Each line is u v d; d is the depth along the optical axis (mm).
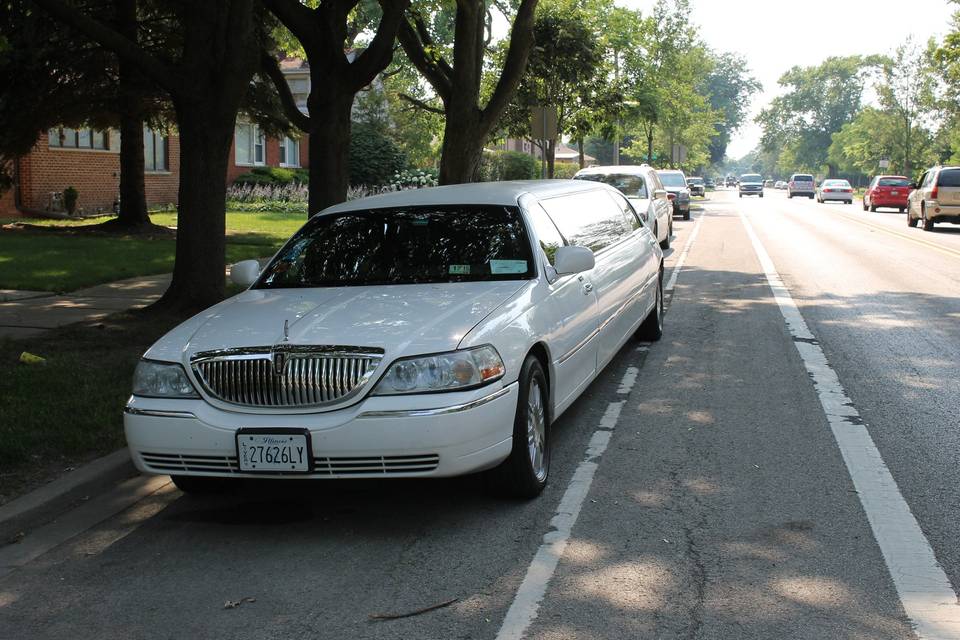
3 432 6328
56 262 16312
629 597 4125
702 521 5008
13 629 4020
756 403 7531
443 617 3992
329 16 12227
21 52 17547
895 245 23297
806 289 14648
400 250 6254
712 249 22375
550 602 4102
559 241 6801
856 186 127000
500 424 4977
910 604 3996
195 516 5312
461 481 5750
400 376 4789
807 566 4402
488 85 27875
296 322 5184
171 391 5031
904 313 12047
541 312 5730
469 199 6672
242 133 40031
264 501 5512
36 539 5020
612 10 32625
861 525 4910
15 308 11883
